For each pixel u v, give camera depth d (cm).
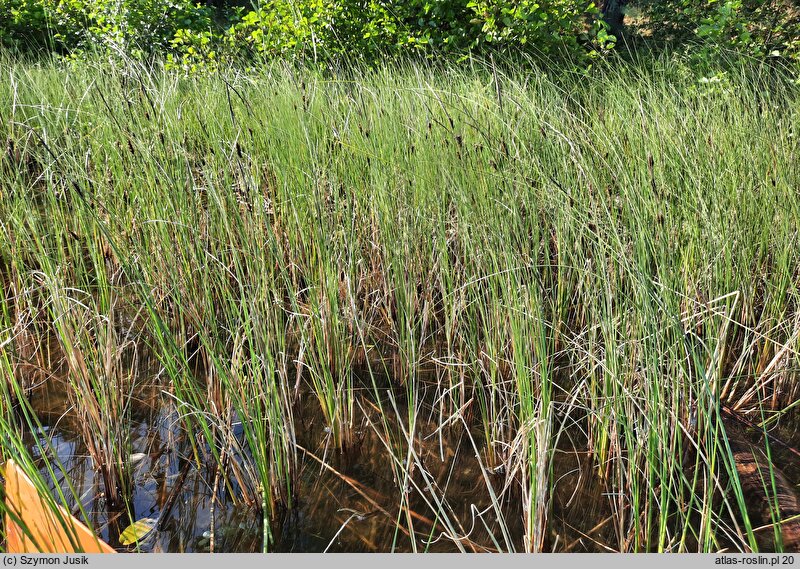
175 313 323
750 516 233
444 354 338
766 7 852
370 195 377
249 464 232
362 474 259
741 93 480
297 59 644
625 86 485
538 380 270
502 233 290
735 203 344
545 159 347
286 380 272
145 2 830
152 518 230
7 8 965
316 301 316
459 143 340
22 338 316
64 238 367
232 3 1147
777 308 321
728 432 278
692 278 308
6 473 200
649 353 244
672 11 959
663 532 198
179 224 302
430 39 670
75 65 638
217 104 452
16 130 465
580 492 248
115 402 248
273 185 400
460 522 234
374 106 430
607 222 283
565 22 709
